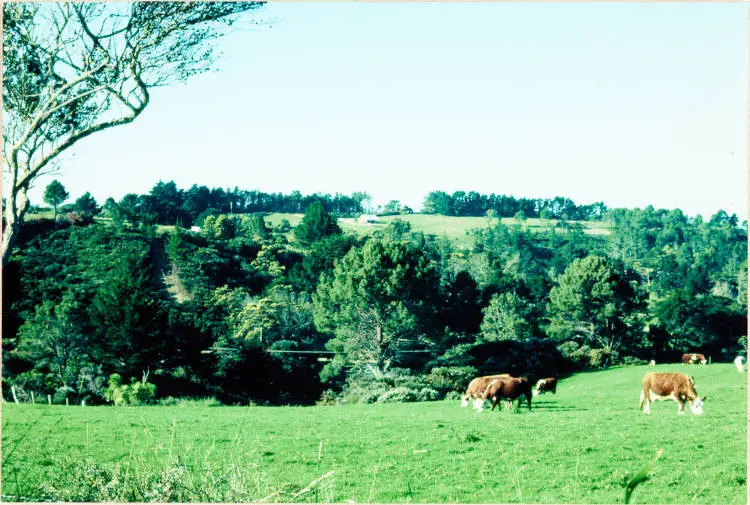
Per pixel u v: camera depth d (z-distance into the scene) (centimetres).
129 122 1408
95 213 12000
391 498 1608
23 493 890
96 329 5728
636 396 4150
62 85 1376
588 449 2147
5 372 5384
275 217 18862
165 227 13625
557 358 7694
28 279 7025
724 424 2519
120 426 2620
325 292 7131
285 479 1703
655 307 9562
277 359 6900
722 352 8719
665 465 1902
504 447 2217
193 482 790
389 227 17250
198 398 5750
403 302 6825
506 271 13075
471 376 6538
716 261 14012
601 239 17938
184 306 8194
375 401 5484
